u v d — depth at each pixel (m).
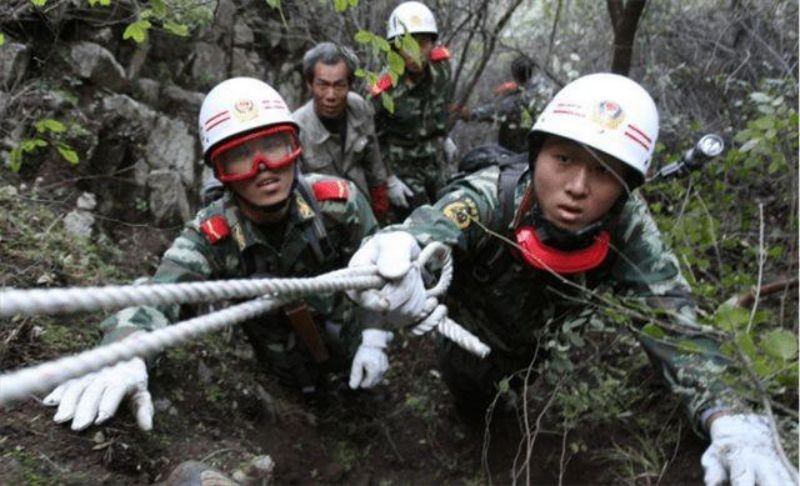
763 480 1.98
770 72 5.07
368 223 3.24
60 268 3.04
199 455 2.55
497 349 3.08
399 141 4.94
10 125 3.63
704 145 3.11
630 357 3.44
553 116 2.41
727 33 5.56
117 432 2.28
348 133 4.34
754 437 2.12
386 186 4.71
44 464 2.08
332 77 4.09
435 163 5.15
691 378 2.40
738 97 5.12
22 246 3.05
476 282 2.82
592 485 3.18
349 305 3.31
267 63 5.66
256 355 3.55
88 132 3.89
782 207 4.04
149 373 2.79
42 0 2.67
